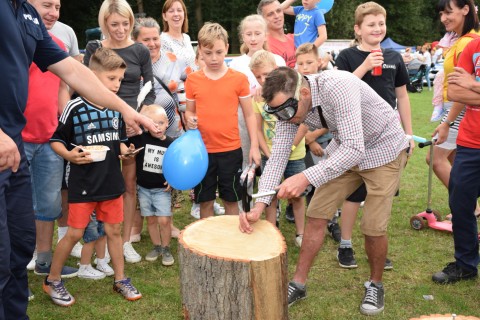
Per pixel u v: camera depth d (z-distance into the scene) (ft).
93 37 48.32
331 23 92.63
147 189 12.48
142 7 83.82
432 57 62.85
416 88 56.18
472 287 11.15
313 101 8.77
